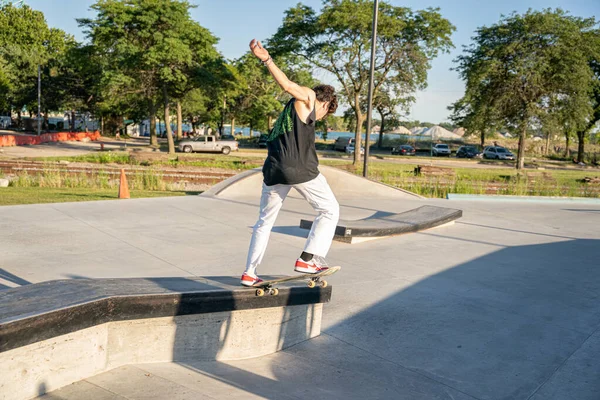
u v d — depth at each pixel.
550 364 4.86
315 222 4.08
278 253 8.41
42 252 7.48
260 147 56.44
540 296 6.86
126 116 74.38
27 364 3.34
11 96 68.31
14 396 3.29
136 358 4.10
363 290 6.78
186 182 20.58
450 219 11.70
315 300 5.09
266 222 4.25
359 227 9.58
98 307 3.66
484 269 8.12
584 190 21.89
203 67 40.06
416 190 19.67
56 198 13.12
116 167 23.61
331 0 34.19
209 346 4.45
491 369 4.72
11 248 7.58
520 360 4.93
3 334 3.12
